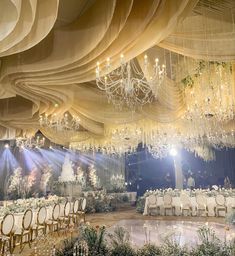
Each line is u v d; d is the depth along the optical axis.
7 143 14.68
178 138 12.01
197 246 4.61
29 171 15.43
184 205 11.11
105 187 16.86
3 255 5.92
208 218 10.39
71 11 4.34
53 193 14.68
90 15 4.23
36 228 7.24
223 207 10.63
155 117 8.58
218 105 7.25
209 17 4.39
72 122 10.07
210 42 4.58
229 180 15.90
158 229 8.39
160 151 13.22
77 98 8.43
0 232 6.04
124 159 18.34
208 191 11.87
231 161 16.17
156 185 18.02
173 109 7.81
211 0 4.01
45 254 5.00
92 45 4.10
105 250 4.73
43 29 3.65
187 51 4.74
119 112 8.86
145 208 11.98
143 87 7.02
